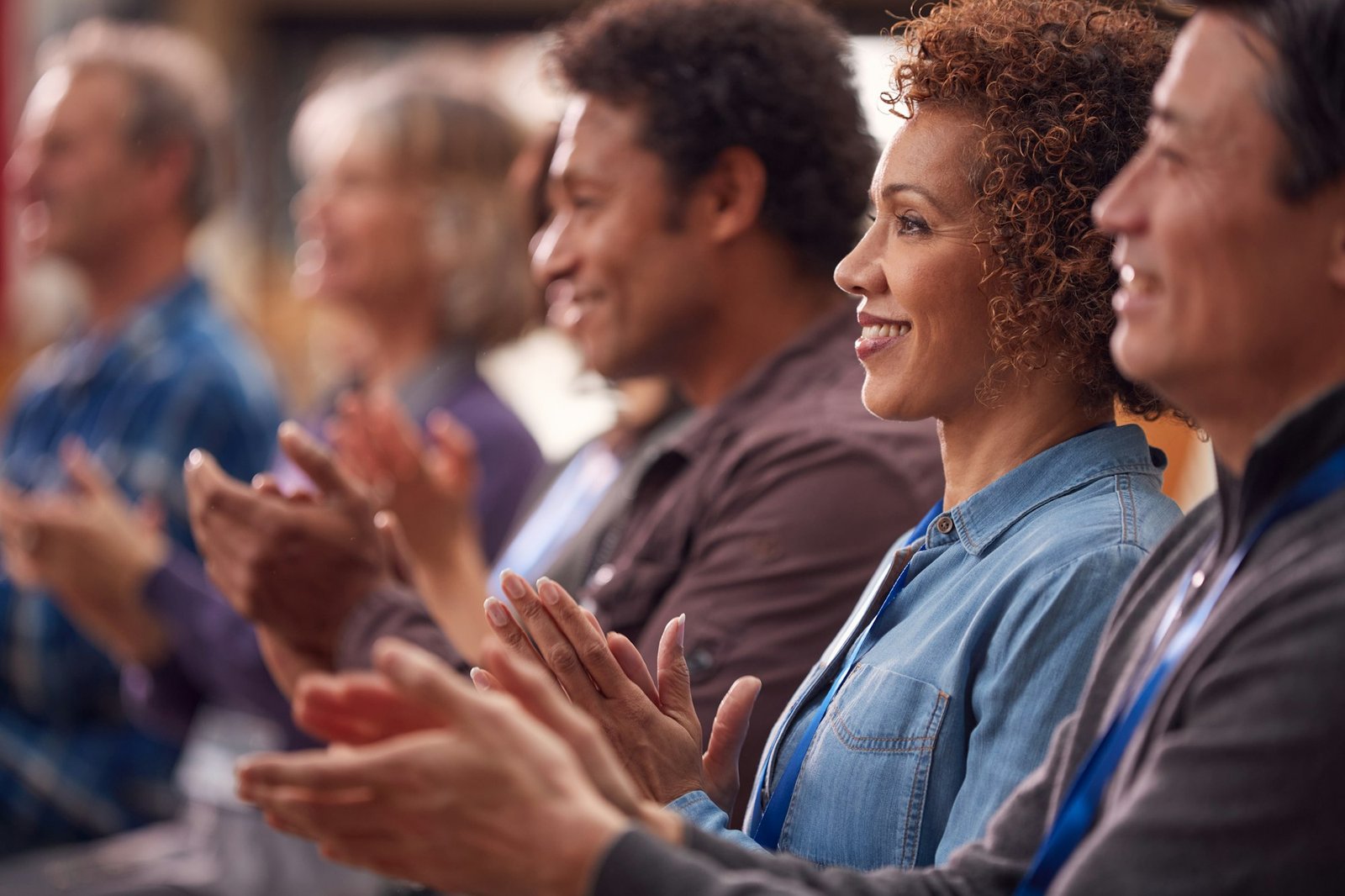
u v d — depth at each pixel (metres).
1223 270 1.35
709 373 3.04
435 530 3.47
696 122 2.91
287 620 2.85
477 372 4.96
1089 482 1.94
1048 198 1.93
